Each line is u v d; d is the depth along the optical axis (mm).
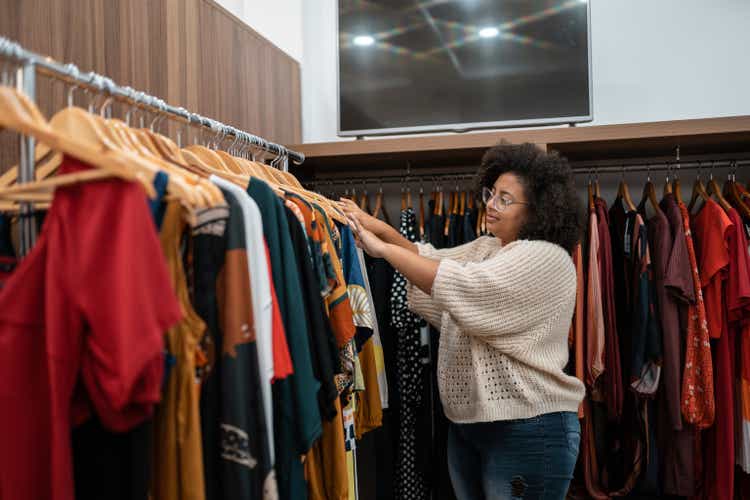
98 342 725
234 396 872
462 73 2365
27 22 1228
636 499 2252
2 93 697
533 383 1397
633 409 2105
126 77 1527
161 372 754
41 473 771
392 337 2088
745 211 2031
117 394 700
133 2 1564
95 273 731
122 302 710
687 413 1940
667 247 1973
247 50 2189
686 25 2443
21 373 757
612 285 2055
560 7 2309
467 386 1464
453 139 2006
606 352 2039
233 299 889
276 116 2422
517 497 1412
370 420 1592
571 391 1469
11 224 998
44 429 774
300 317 1069
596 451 2379
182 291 869
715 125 1895
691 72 2436
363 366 1597
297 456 1035
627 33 2486
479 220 2146
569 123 2303
